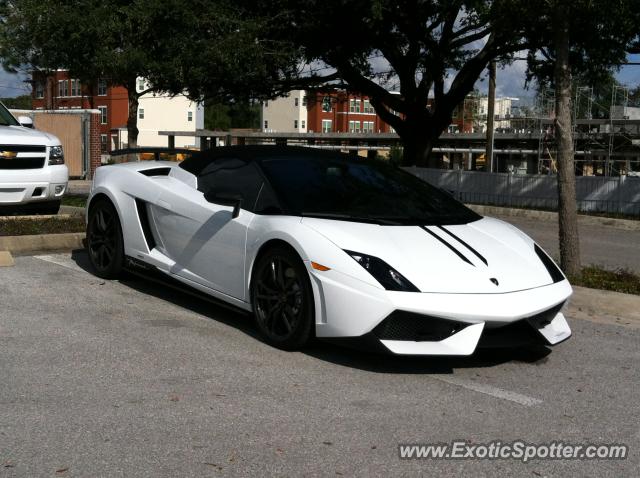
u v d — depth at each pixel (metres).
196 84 19.36
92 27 14.64
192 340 4.95
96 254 6.63
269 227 4.90
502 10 8.36
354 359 4.71
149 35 16.02
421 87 25.88
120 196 6.28
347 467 3.13
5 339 4.74
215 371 4.33
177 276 5.76
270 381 4.21
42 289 6.11
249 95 24.75
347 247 4.51
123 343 4.80
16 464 3.02
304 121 94.25
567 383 4.48
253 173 5.41
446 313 4.25
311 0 19.73
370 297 4.29
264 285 4.94
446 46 23.30
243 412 3.71
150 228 6.09
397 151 60.28
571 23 9.87
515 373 4.63
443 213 5.43
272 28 19.83
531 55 22.97
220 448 3.26
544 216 18.48
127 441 3.29
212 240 5.40
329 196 5.21
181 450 3.22
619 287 7.16
